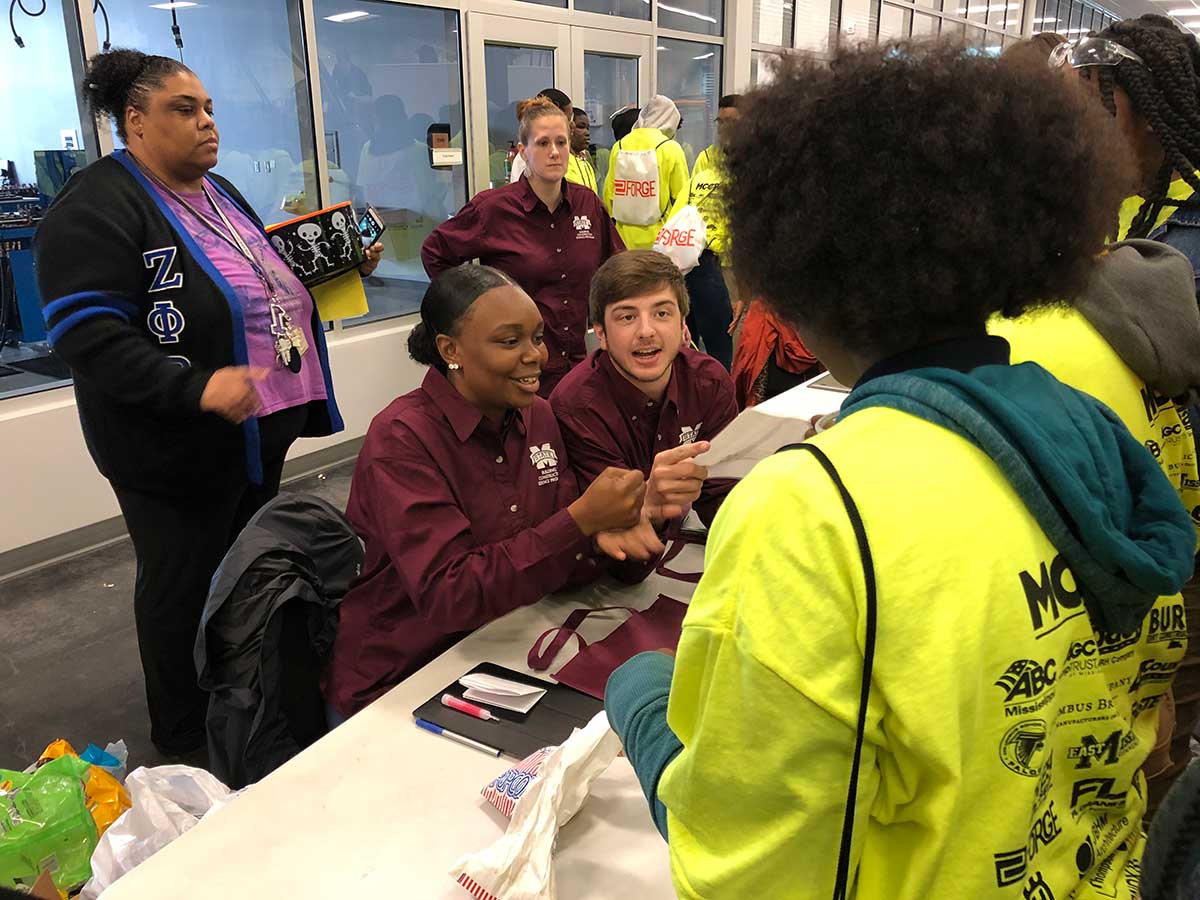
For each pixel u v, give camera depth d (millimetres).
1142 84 1058
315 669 1486
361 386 4117
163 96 1820
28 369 3145
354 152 4102
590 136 5332
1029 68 536
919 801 496
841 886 502
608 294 1604
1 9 2875
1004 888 496
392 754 1038
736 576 505
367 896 832
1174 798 403
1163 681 642
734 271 609
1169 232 1088
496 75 4645
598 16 5125
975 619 473
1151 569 507
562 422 1606
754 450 1867
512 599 1222
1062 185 516
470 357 1282
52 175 3117
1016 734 494
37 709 2311
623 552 1269
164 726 2115
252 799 961
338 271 2221
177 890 841
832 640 473
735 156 573
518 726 1076
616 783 994
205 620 1459
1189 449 880
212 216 1984
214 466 1962
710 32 6297
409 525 1264
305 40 3768
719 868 518
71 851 1409
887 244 509
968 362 550
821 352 611
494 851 836
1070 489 502
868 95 510
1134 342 802
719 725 505
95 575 3023
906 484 489
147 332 1846
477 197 3023
